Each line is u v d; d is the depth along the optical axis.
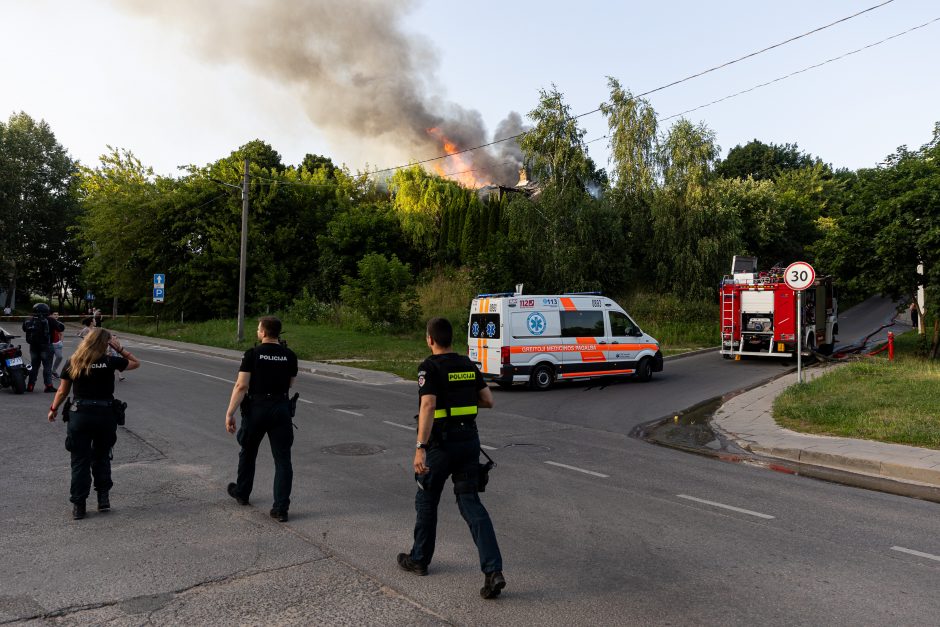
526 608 3.92
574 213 27.83
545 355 15.59
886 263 19.05
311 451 8.48
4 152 52.16
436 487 4.30
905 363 17.14
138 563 4.53
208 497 6.23
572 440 9.72
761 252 45.81
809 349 20.88
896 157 20.72
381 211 42.38
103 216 36.91
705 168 29.23
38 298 68.06
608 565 4.66
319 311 32.88
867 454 8.24
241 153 43.44
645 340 17.22
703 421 11.59
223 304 37.28
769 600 4.08
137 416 10.62
